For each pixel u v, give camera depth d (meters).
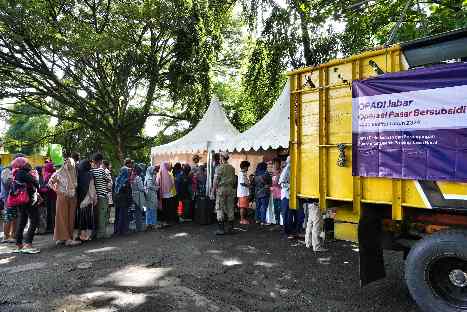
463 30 3.47
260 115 16.58
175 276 5.43
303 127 4.80
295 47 13.99
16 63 18.19
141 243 7.84
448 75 3.46
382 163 3.92
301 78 4.83
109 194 8.92
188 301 4.43
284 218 8.13
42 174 9.69
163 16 18.64
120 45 16.27
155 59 21.06
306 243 7.09
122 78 19.39
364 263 4.14
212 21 18.42
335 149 4.40
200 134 12.52
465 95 3.36
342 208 4.43
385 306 4.23
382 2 9.82
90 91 20.42
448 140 3.46
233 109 22.58
